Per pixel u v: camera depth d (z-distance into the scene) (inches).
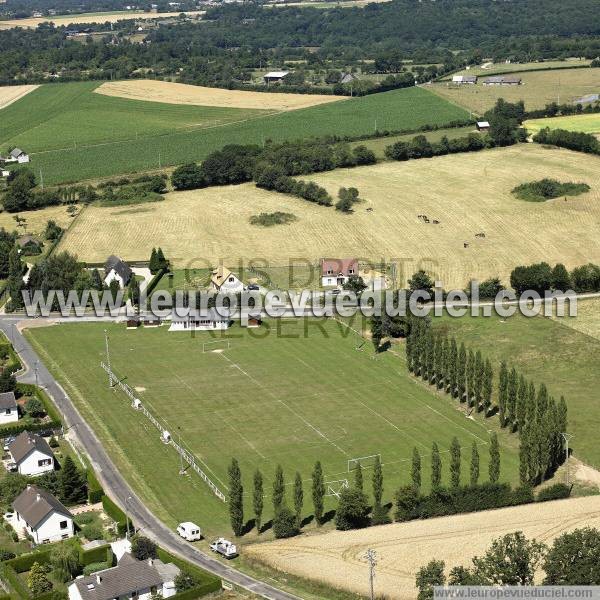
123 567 6658.5
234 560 7037.4
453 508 7514.8
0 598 6569.9
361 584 6565.0
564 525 7214.6
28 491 7647.6
